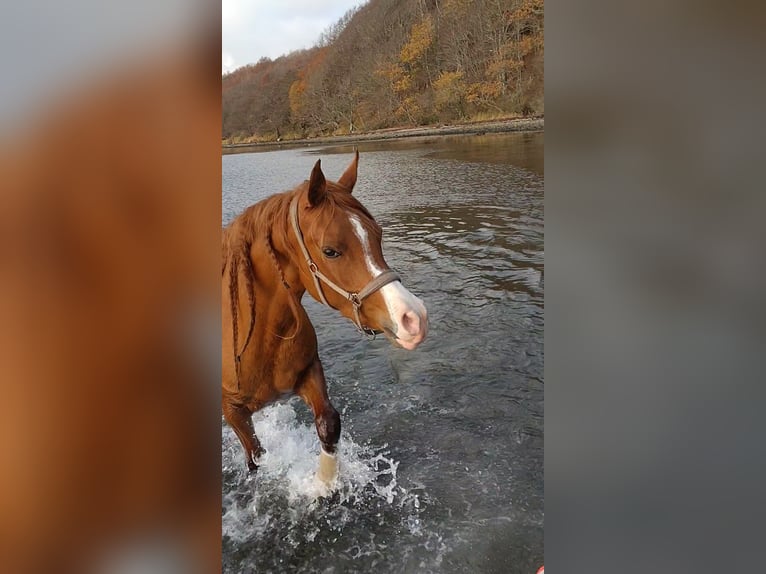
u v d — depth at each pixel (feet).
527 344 6.06
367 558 5.15
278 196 5.02
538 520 5.12
